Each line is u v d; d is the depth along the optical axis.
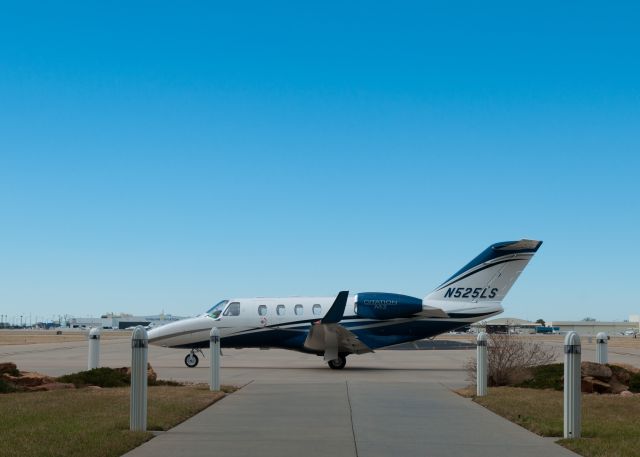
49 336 105.12
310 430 11.49
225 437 10.75
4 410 13.24
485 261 30.25
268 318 30.73
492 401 15.41
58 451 9.12
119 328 190.88
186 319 31.05
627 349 52.16
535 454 9.58
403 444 10.26
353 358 38.28
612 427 11.70
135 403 11.06
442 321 29.95
